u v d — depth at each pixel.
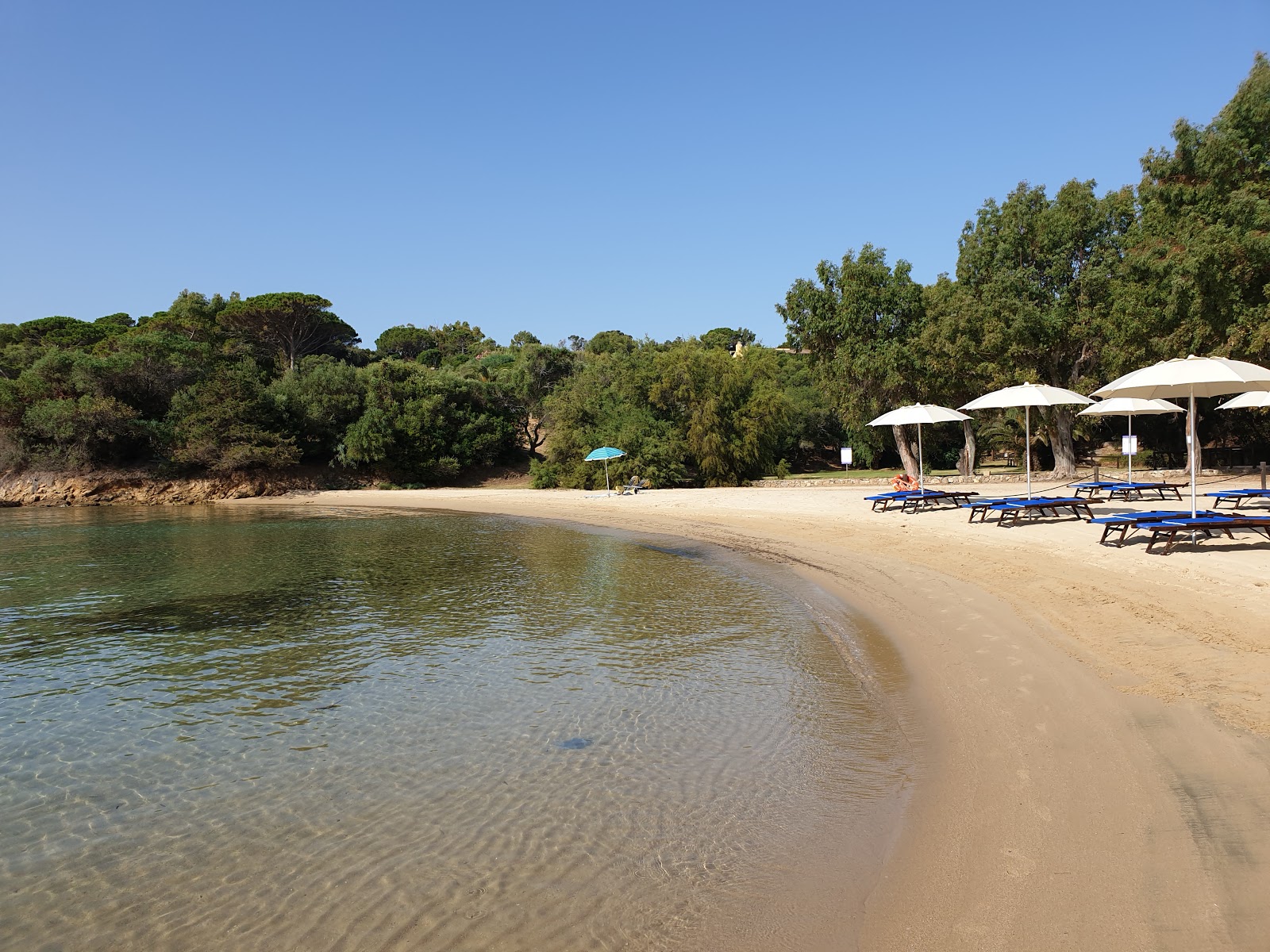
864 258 36.59
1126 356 28.55
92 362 52.50
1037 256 32.78
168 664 11.25
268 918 4.82
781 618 12.65
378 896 5.03
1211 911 3.90
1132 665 7.77
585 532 27.78
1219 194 26.39
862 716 7.84
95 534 31.86
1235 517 13.79
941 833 5.20
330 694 9.57
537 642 11.78
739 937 4.34
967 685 8.16
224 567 21.36
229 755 7.67
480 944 4.44
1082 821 5.00
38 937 4.72
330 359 67.00
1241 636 8.19
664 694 9.00
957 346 32.69
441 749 7.62
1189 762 5.54
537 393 64.19
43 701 9.58
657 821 5.91
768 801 6.09
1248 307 24.98
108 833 6.11
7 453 50.72
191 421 53.25
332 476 58.09
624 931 4.49
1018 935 3.95
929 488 32.47
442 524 33.09
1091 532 16.70
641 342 54.09
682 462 46.78
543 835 5.79
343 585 17.75
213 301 74.19
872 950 4.05
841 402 37.50
